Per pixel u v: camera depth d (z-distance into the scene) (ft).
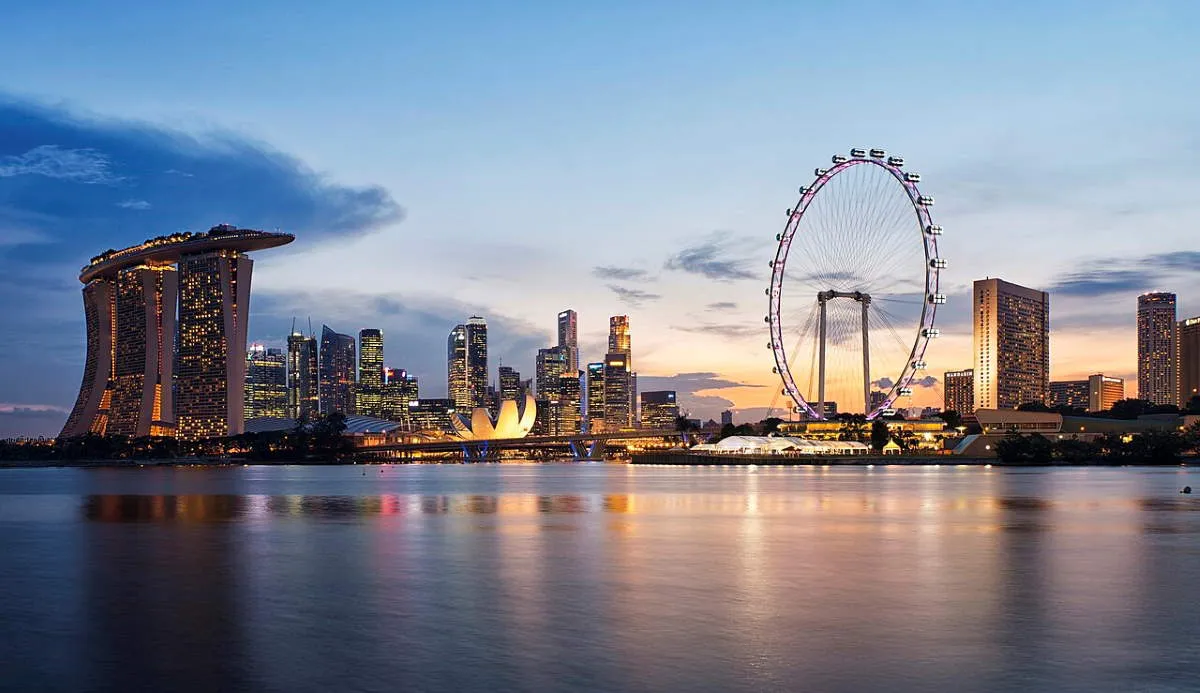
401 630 142.31
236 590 178.70
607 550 239.50
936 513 358.43
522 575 196.03
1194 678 115.03
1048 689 110.93
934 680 114.42
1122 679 114.73
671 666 120.78
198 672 119.75
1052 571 199.62
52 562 220.84
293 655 127.65
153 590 179.32
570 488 619.67
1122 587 178.60
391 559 223.30
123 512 387.96
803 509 384.27
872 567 206.08
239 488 652.07
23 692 112.57
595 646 131.34
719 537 271.08
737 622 146.72
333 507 417.90
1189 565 208.54
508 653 127.85
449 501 463.83
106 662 124.88
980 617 150.00
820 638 135.54
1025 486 576.20
